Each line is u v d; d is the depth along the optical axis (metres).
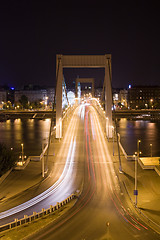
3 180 63.19
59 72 107.75
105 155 84.56
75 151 89.44
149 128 167.75
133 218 42.25
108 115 108.19
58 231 36.97
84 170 70.88
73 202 49.78
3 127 177.62
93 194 54.50
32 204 49.16
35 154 93.00
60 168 72.69
